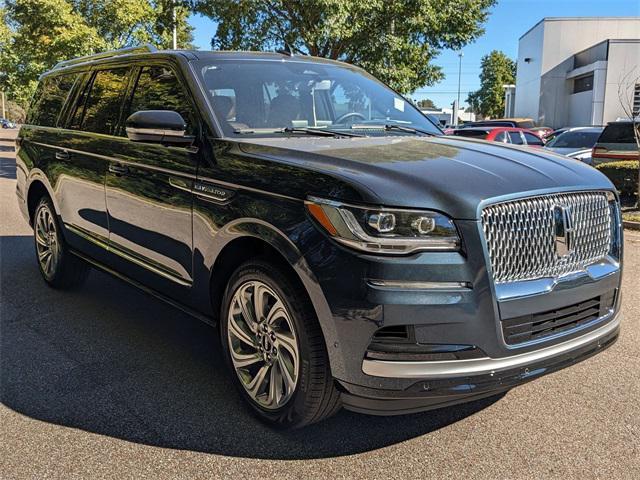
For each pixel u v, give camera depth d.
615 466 2.84
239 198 3.08
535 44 43.88
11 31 27.06
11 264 6.41
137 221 3.98
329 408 2.88
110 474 2.75
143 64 4.29
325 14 14.58
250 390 3.23
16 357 4.03
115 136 4.30
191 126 3.62
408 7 15.73
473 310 2.57
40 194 5.55
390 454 2.93
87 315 4.86
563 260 2.90
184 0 18.03
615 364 4.03
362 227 2.56
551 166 3.13
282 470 2.79
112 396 3.49
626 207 11.47
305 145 3.27
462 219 2.59
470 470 2.80
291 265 2.77
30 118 5.86
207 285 3.41
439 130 4.52
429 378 2.55
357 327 2.57
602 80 34.53
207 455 2.91
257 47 16.50
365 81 4.72
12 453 2.91
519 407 3.42
